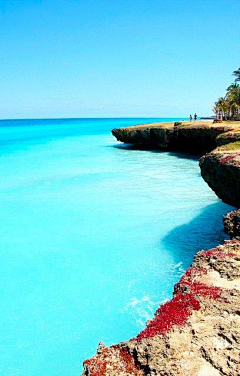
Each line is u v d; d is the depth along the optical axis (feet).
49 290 63.52
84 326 53.57
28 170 184.55
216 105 409.90
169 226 92.48
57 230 92.12
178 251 77.20
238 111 383.65
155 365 30.50
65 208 111.55
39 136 447.42
